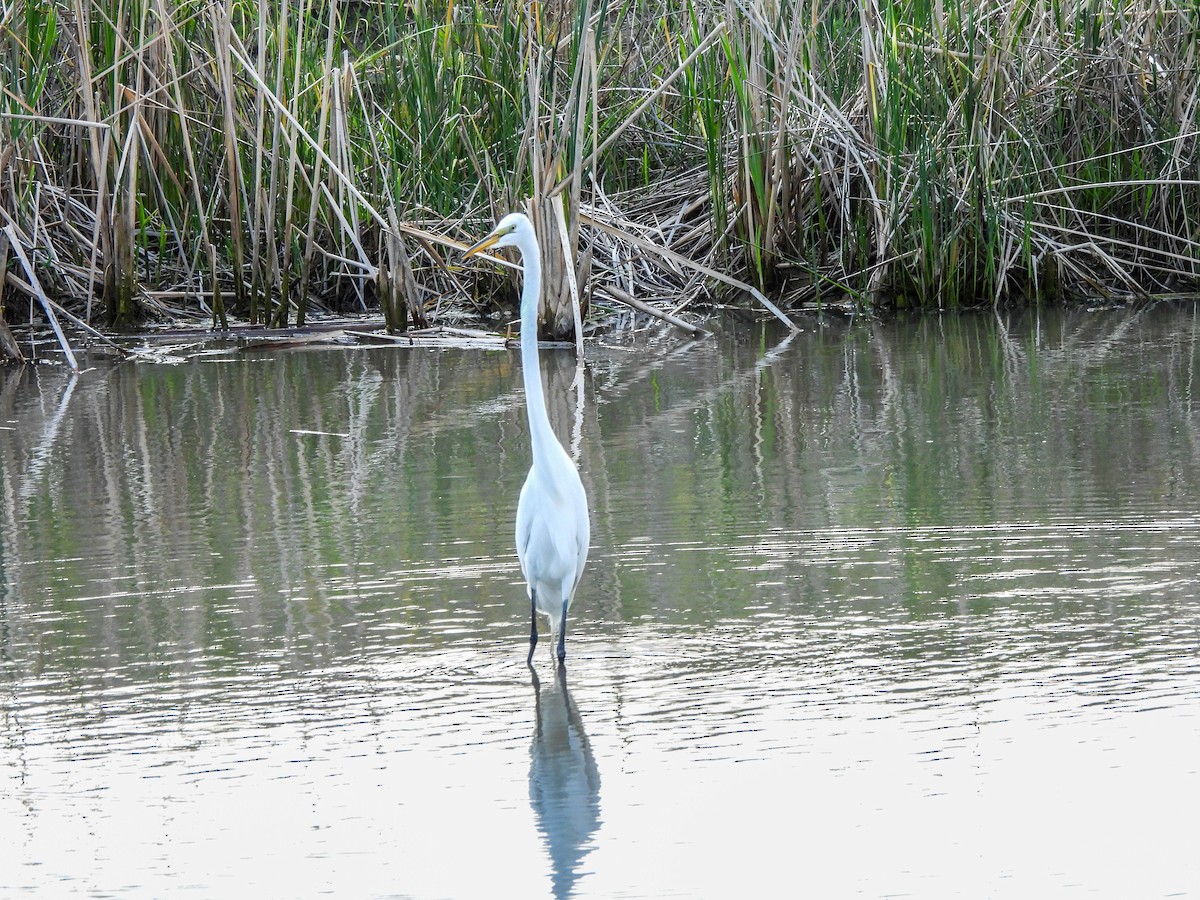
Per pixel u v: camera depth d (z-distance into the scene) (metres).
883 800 6.42
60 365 18.20
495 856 6.06
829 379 16.41
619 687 7.79
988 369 16.69
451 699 7.69
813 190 21.56
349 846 6.19
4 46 19.06
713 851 6.06
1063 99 21.67
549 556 8.05
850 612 8.80
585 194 21.94
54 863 6.09
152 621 8.97
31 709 7.64
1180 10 21.25
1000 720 7.15
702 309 21.42
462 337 19.45
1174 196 21.70
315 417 14.98
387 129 21.31
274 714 7.53
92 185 20.34
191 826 6.38
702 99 21.50
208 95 20.88
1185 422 13.55
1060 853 5.93
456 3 21.94
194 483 12.40
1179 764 6.62
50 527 11.13
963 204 20.89
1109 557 9.63
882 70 20.52
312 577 9.76
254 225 20.09
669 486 11.91
